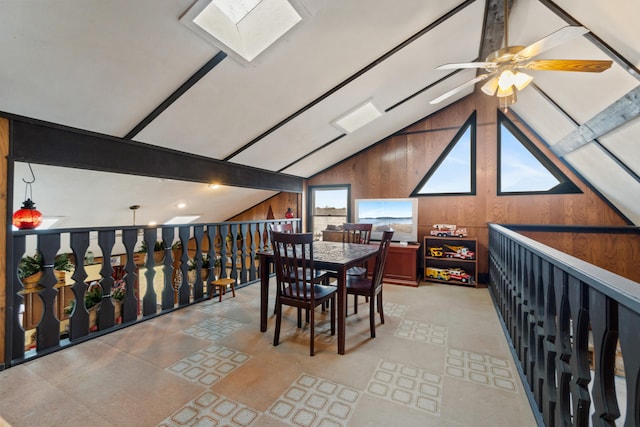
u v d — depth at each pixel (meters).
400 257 4.58
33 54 1.80
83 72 2.04
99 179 3.47
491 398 1.78
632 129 2.46
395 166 5.25
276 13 2.18
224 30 2.11
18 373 1.99
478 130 4.64
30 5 1.54
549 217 4.23
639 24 1.80
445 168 4.90
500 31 3.01
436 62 3.36
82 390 1.82
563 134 3.56
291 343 2.50
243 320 3.00
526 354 1.89
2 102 2.00
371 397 1.79
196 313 3.19
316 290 2.62
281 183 5.30
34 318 3.85
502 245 2.96
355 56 2.78
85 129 2.53
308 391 1.84
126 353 2.29
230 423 1.55
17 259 2.12
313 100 3.30
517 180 4.44
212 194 5.21
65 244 4.53
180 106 2.67
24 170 2.86
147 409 1.66
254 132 3.57
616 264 3.94
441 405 1.72
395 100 3.99
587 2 1.98
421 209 5.02
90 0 1.61
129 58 2.05
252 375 2.01
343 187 5.73
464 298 3.81
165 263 3.19
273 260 2.74
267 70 2.56
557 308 1.28
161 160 3.21
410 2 2.30
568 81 2.71
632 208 3.61
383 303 3.60
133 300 2.87
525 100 3.71
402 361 2.21
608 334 0.88
